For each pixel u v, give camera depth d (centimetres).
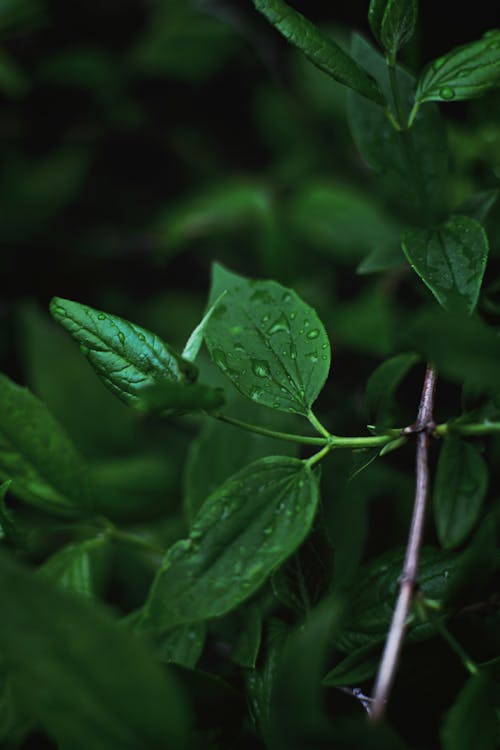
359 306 67
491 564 50
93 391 70
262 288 53
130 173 97
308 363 52
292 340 52
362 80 53
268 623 54
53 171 93
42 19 88
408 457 63
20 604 45
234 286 53
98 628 45
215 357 52
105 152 96
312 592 52
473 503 52
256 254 87
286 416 58
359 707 52
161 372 50
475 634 51
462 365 48
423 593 50
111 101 93
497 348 48
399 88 58
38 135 94
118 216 96
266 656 52
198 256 91
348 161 84
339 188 73
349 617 52
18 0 82
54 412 69
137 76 91
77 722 46
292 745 47
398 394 64
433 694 51
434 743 51
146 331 51
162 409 49
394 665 47
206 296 83
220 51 90
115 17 93
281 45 86
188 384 48
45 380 70
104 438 69
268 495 50
